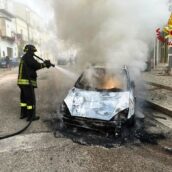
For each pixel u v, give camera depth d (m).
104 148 3.81
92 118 4.11
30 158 3.47
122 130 4.27
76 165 3.28
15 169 3.18
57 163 3.33
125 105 4.32
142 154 3.65
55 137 4.23
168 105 6.17
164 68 12.97
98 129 4.12
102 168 3.21
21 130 4.50
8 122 5.07
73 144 3.94
